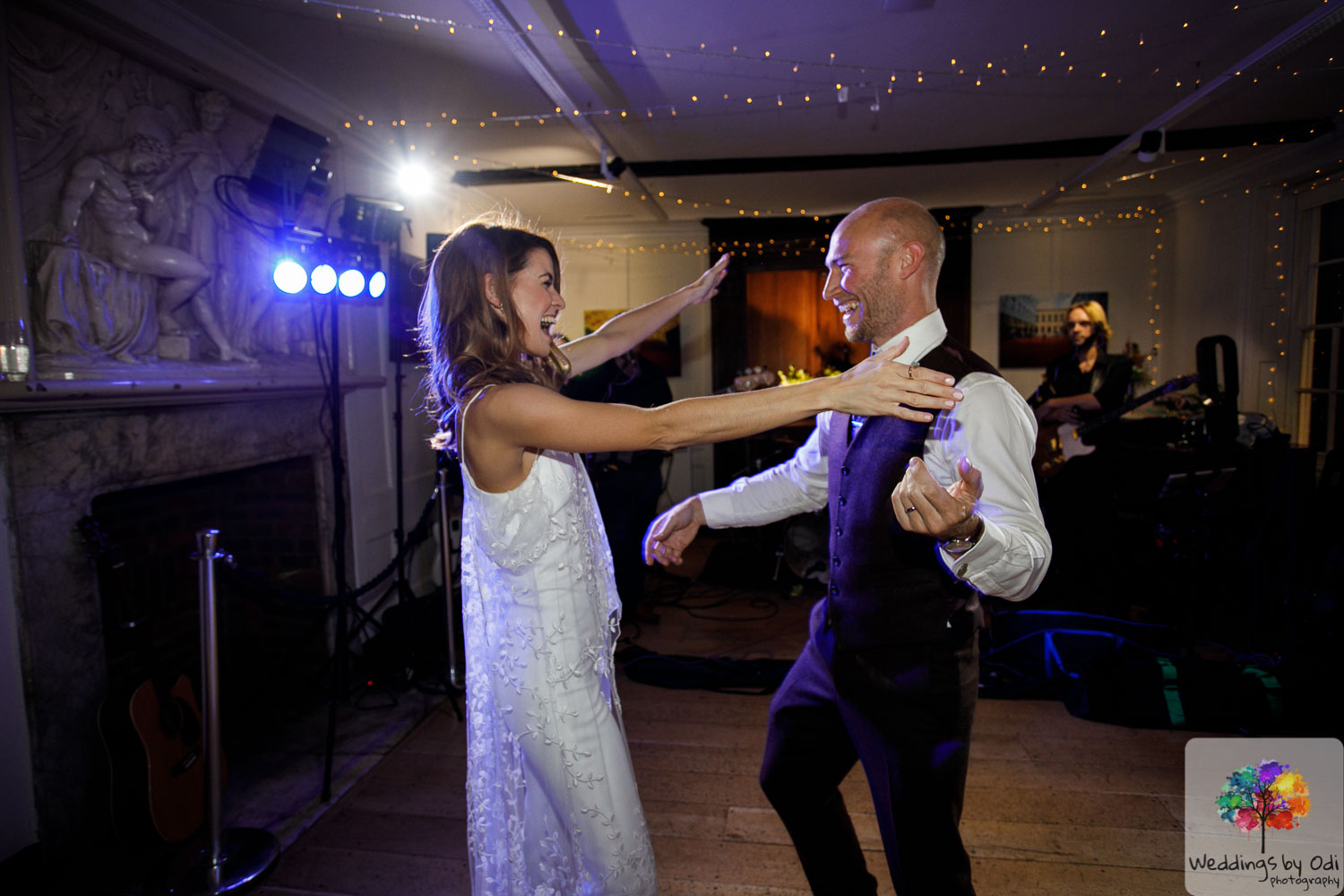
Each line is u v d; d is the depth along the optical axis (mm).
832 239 1430
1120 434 4160
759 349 6484
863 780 2439
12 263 1879
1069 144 4215
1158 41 2902
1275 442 3678
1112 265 5906
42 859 2033
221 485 3301
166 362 2418
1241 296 4898
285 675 3336
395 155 4098
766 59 3004
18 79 1989
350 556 3529
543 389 1061
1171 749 2568
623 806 1193
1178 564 3236
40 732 2025
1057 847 2043
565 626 1179
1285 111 3787
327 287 2766
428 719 3027
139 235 2318
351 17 2574
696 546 5977
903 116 3764
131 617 2262
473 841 1290
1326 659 2896
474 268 1171
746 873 1980
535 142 4117
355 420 3611
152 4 2352
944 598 1256
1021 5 2594
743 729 2836
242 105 2875
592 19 2672
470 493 1202
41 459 2023
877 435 1320
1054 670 3061
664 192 5316
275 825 2277
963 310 6043
